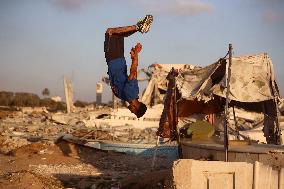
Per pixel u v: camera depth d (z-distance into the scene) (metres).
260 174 7.82
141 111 6.50
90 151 22.36
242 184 7.80
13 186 10.48
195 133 15.60
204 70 15.80
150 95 36.19
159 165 18.33
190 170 7.79
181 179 7.80
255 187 7.79
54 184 12.15
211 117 17.59
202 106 17.52
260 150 10.80
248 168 7.84
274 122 16.02
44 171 15.58
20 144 23.48
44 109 55.50
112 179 13.92
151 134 30.33
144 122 35.44
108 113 36.69
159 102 36.19
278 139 15.85
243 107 18.42
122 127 32.50
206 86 15.48
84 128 29.30
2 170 15.19
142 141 23.75
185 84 15.98
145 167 17.73
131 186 12.03
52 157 19.59
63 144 23.06
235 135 17.20
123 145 22.28
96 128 29.48
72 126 31.12
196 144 13.22
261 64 15.51
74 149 22.30
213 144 12.94
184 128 16.14
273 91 15.41
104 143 22.48
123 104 41.28
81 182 13.12
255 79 15.45
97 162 18.91
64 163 18.17
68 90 42.75
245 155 11.02
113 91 6.55
